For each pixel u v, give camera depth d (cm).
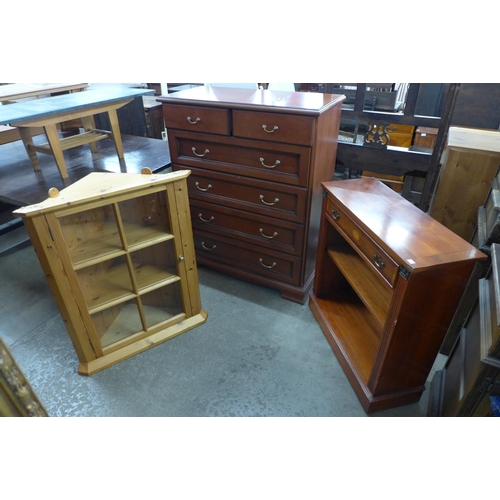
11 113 163
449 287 111
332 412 143
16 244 247
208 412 144
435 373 150
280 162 162
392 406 144
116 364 165
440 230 121
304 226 173
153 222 164
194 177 190
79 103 182
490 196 142
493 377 100
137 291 161
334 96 170
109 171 200
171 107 173
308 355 169
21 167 212
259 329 184
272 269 198
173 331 179
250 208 182
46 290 211
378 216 130
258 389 153
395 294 114
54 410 145
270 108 149
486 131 179
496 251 111
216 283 217
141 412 144
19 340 178
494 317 100
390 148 220
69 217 142
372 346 161
